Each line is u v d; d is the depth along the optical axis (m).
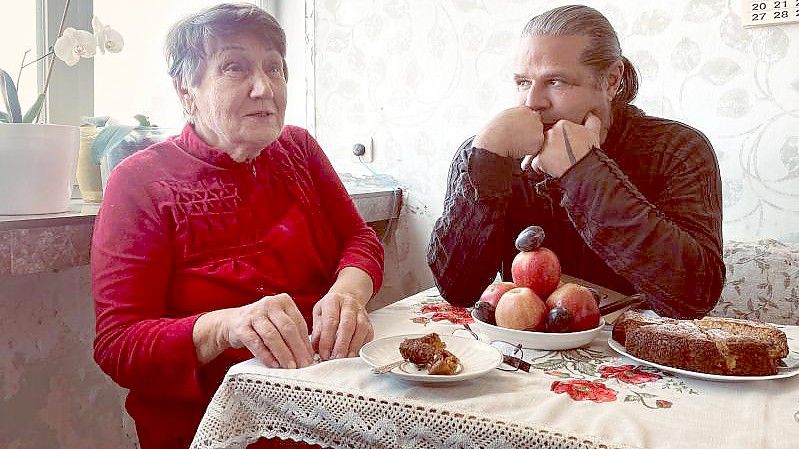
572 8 1.13
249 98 1.11
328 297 0.99
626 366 0.83
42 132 1.20
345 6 2.23
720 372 0.77
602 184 1.03
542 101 1.10
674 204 1.14
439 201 2.16
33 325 1.32
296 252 1.19
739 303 1.50
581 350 0.89
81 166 1.44
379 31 2.19
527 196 1.27
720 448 0.60
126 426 1.53
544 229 1.27
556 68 1.07
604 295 1.15
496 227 1.15
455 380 0.73
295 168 1.29
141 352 0.96
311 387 0.74
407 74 2.16
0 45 1.47
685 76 1.77
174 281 1.10
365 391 0.72
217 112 1.12
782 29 1.65
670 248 1.02
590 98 1.09
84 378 1.43
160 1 1.87
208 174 1.15
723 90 1.73
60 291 1.36
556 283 0.96
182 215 1.10
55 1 1.58
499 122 1.10
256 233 1.17
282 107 1.18
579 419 0.66
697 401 0.71
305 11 2.31
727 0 1.70
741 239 1.76
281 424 0.77
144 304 1.03
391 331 0.99
